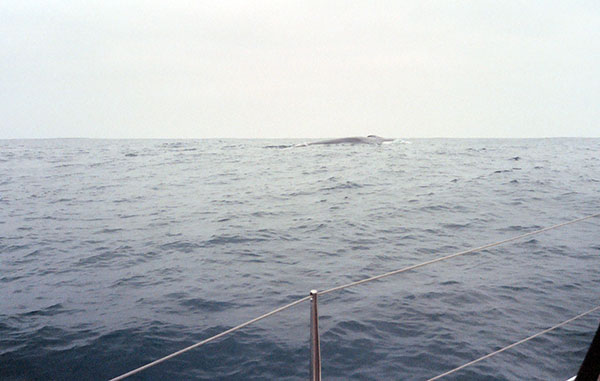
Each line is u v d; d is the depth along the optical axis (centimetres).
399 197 1593
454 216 1239
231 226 1180
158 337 527
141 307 627
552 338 480
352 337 501
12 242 1059
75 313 613
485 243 941
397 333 507
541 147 5194
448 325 522
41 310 628
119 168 2969
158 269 815
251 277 752
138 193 1859
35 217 1377
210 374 440
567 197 1509
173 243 1008
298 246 954
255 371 441
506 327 511
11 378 447
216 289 696
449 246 927
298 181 2150
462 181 1981
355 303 605
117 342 517
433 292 632
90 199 1720
